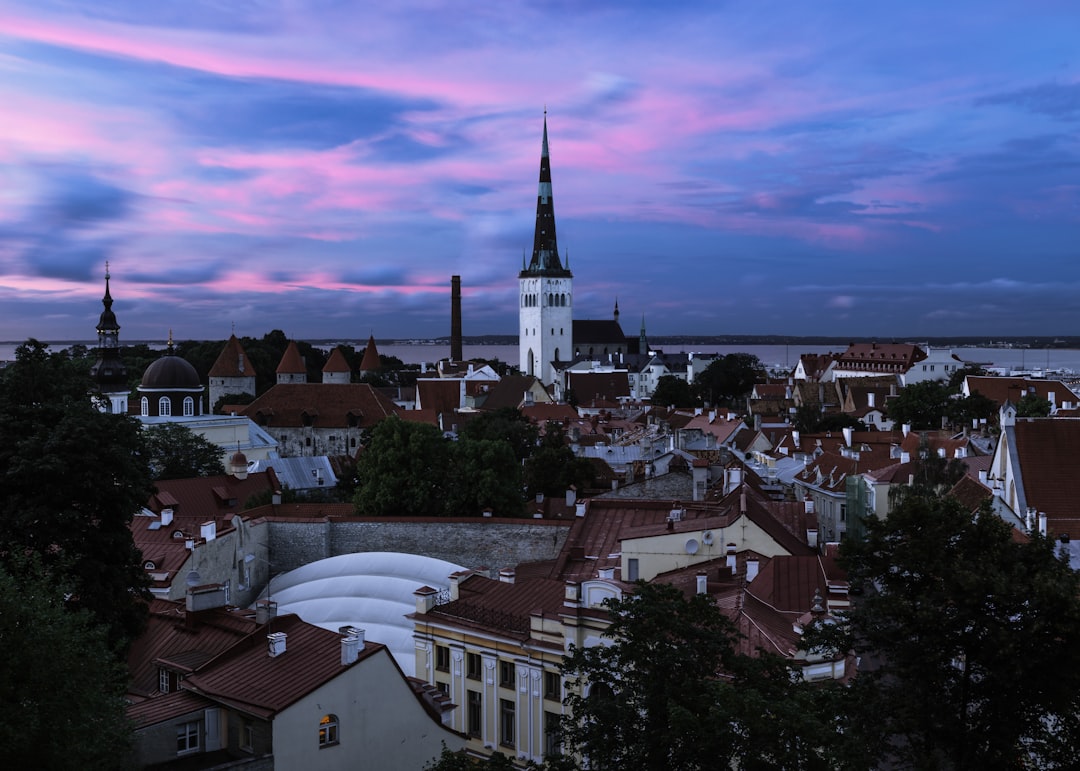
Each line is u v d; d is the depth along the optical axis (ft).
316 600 302.86
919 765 146.00
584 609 209.97
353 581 311.88
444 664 239.71
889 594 157.48
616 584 207.51
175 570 305.32
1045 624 142.61
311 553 388.78
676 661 147.84
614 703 150.20
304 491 558.97
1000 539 157.89
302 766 178.81
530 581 252.21
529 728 219.20
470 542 380.58
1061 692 142.00
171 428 569.64
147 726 174.81
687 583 241.55
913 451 529.45
